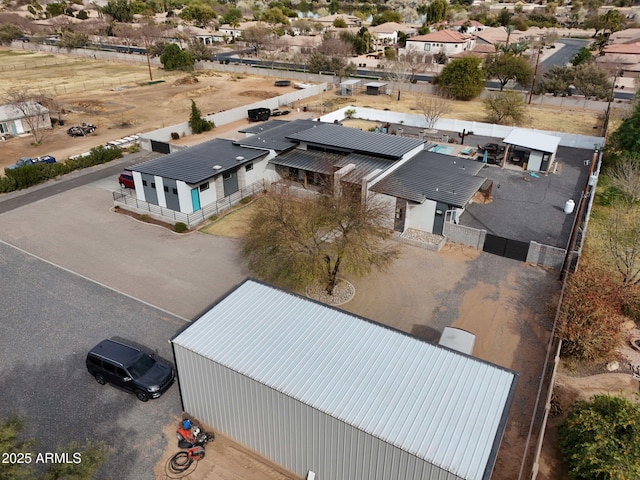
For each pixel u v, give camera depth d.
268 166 39.66
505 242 28.97
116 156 46.66
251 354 15.81
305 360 15.58
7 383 19.59
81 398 18.91
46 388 19.36
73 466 13.09
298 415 14.34
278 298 18.72
